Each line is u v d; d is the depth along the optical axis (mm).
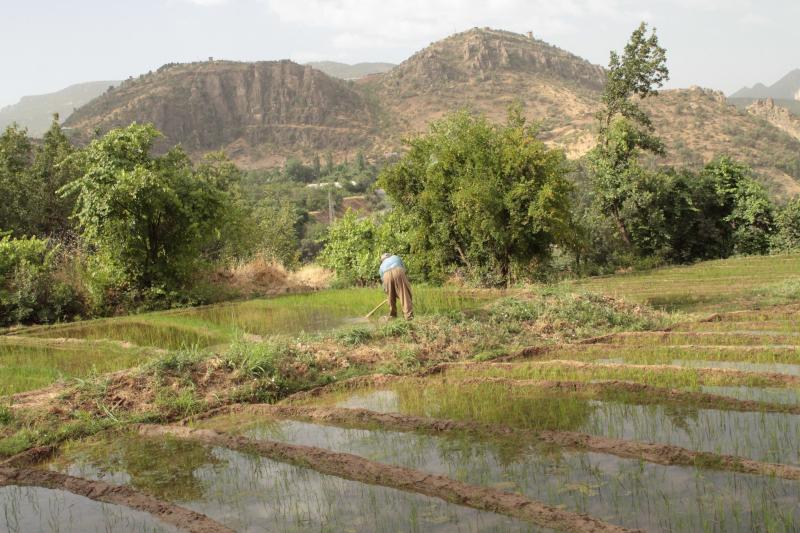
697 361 9539
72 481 5941
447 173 18969
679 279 21484
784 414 6945
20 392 8789
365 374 9406
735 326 11922
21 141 25906
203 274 20844
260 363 9148
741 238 32688
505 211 18391
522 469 5723
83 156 18484
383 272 13062
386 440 6715
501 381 8625
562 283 16859
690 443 6176
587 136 126688
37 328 15047
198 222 18891
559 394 8062
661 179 32719
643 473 5508
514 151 17859
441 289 18078
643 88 34812
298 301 17797
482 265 19594
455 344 10867
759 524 4535
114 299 17891
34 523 5195
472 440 6570
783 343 10453
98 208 17297
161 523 5051
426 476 5586
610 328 12188
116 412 7934
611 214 34125
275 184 141750
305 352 10000
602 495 5109
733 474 5402
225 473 6066
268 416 7770
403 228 21734
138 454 6699
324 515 5066
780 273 21547
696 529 4496
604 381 8242
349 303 16828
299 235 75625
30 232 23562
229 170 47688
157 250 18625
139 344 12320
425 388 8656
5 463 6543
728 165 33219
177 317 15836
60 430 7336
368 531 4758
